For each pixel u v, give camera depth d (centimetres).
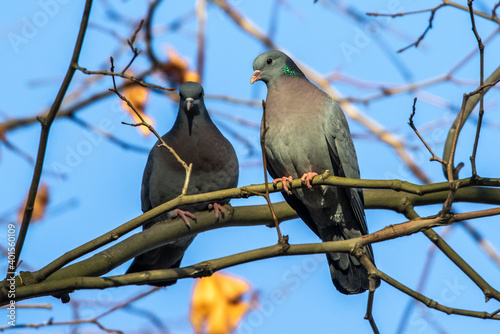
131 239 930
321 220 1107
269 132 1056
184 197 770
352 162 1050
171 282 1031
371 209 1030
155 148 1191
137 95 1162
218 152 1163
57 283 722
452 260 815
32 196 717
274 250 730
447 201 709
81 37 695
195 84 1151
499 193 962
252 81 1134
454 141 713
